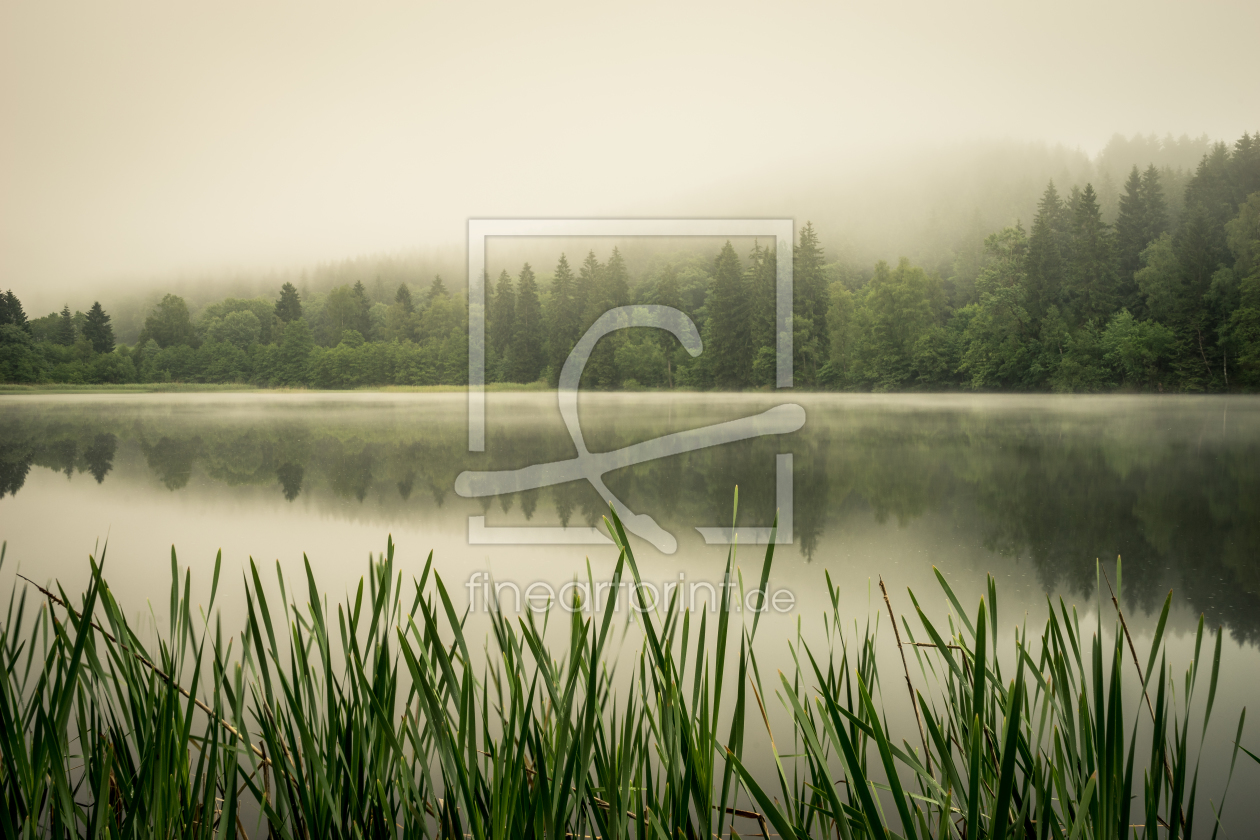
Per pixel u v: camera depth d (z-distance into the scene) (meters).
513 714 0.74
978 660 0.60
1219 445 16.33
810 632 3.09
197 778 0.80
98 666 0.89
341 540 7.49
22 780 0.77
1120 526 8.33
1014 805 0.83
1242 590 5.48
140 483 12.86
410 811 0.79
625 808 0.75
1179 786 0.73
